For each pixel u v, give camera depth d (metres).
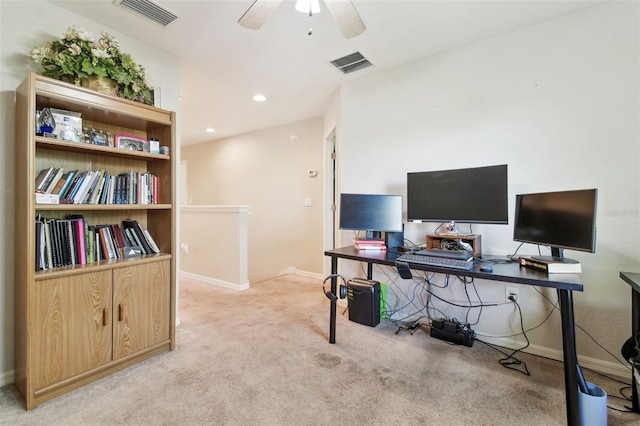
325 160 3.86
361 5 1.87
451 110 2.43
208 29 2.15
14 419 1.41
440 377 1.79
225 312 2.88
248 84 3.10
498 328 2.24
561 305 1.36
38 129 1.61
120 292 1.84
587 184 1.94
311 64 2.66
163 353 2.06
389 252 2.28
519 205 1.94
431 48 2.41
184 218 4.29
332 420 1.42
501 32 2.19
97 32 2.07
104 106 1.78
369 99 2.87
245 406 1.52
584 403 1.30
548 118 2.06
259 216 4.91
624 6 1.83
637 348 1.42
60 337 1.59
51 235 1.68
